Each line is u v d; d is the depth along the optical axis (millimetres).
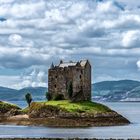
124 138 152000
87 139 141750
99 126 199500
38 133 170250
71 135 162625
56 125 197500
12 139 139750
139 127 199875
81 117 199000
